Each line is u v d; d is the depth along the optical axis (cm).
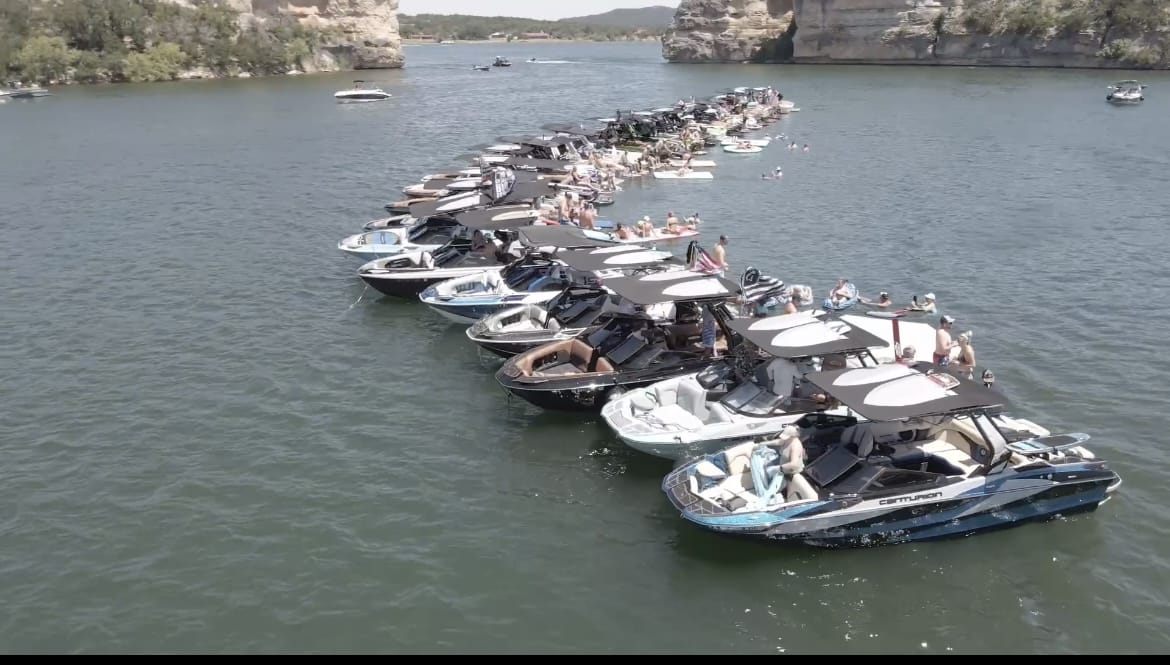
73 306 3672
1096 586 1850
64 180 6494
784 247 4419
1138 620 1753
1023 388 2722
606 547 2016
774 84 13488
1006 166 6406
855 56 17138
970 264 4041
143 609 1822
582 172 5678
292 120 10031
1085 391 2698
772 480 1975
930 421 2112
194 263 4278
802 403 2294
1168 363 2889
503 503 2195
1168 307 3409
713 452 2266
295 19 18162
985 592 1841
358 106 11456
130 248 4569
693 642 1720
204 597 1855
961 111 9619
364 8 18888
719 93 11319
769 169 6550
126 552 2005
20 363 3080
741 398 2347
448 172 5975
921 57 16288
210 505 2186
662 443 2245
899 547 1988
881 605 1812
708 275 2759
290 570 1938
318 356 3122
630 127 7444
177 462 2397
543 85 14500
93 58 15162
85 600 1850
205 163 7188
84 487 2275
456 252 3738
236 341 3269
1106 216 4856
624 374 2578
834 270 4016
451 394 2814
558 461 2391
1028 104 10125
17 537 2061
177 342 3266
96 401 2775
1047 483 2006
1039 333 3173
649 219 4838
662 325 2777
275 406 2733
